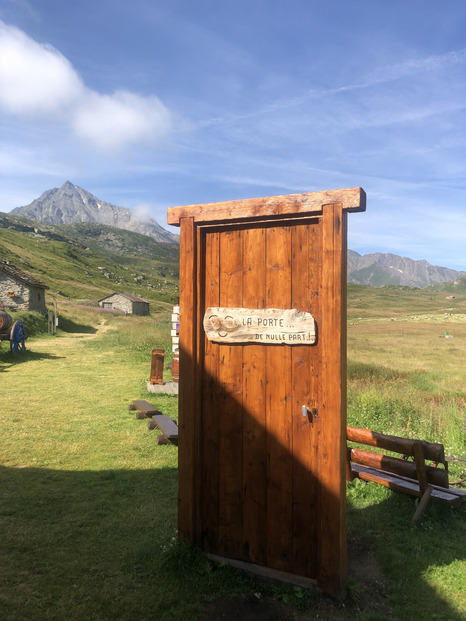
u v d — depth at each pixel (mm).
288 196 3264
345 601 3049
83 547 3689
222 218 3516
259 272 3465
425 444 4262
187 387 3633
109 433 7098
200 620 2832
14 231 171875
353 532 4082
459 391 13766
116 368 14227
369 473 5062
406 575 3371
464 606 3010
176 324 10578
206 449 3617
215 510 3564
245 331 3426
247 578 3254
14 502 4559
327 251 3123
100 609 2904
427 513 4340
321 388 3135
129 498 4727
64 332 29969
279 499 3311
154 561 3451
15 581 3189
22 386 10992
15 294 32500
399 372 17984
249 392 3451
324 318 3123
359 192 3027
